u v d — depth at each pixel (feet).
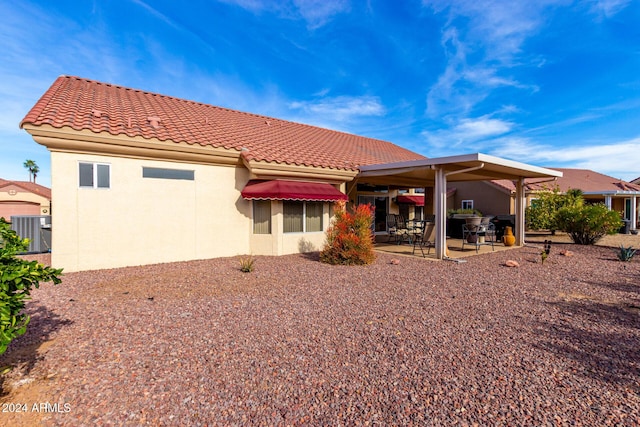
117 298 27.73
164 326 21.54
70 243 37.78
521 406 13.08
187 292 29.73
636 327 21.70
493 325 22.03
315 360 16.94
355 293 29.91
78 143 36.99
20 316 14.26
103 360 16.94
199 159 46.50
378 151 82.43
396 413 12.68
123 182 40.98
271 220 51.55
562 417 12.40
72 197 37.73
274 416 12.55
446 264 45.70
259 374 15.58
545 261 48.47
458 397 13.70
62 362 16.72
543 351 18.04
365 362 16.74
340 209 49.78
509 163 49.06
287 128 75.56
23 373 15.65
